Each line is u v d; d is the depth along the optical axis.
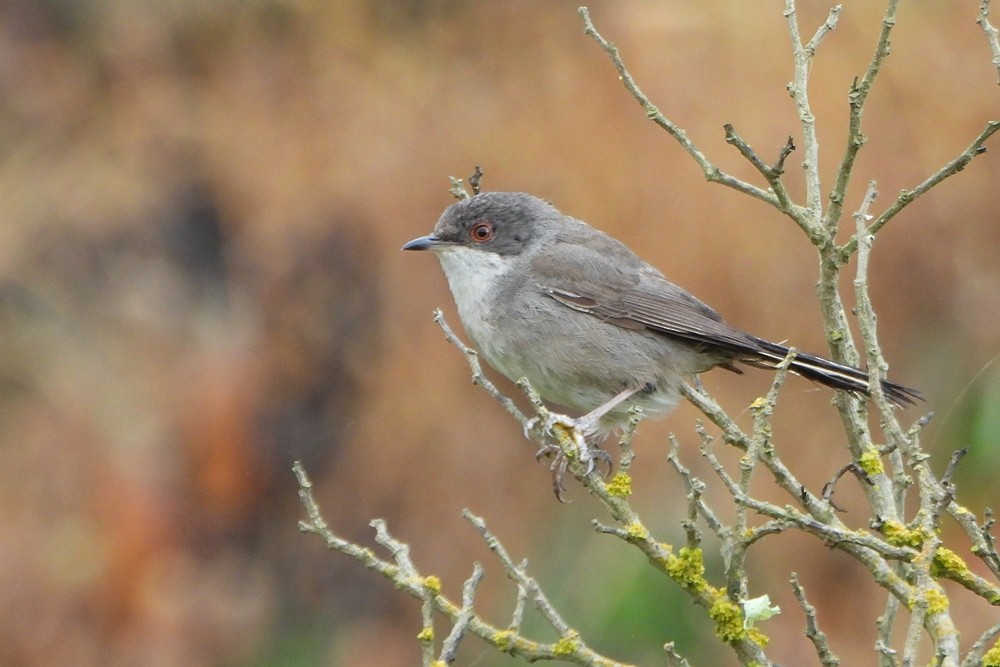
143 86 16.11
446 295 14.37
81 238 15.95
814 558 11.76
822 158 12.79
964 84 12.77
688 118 13.26
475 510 13.79
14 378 15.44
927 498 5.72
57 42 16.61
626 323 8.91
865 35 12.98
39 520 14.45
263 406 14.66
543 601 5.84
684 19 13.59
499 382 14.08
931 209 12.55
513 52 14.58
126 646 14.10
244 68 15.56
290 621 14.58
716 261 12.80
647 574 11.00
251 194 15.04
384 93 14.90
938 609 5.27
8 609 14.07
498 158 13.95
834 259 6.79
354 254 14.58
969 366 12.17
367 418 14.32
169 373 15.30
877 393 6.15
